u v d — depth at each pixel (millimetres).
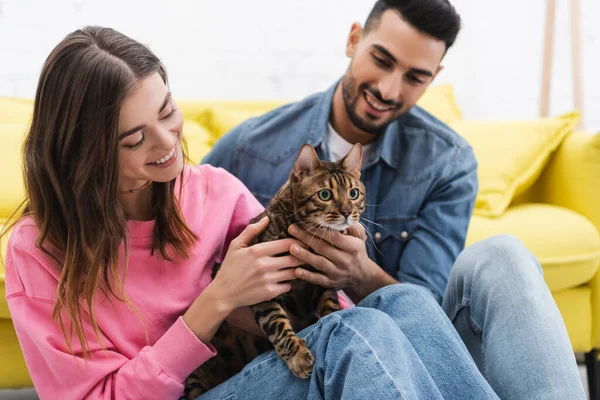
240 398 1249
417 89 1785
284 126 1974
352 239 1479
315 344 1240
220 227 1523
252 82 3246
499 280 1421
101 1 3023
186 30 3143
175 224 1407
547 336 1293
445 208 1863
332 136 1964
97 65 1182
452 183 1879
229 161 1983
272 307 1366
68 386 1257
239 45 3211
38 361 1274
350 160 1595
